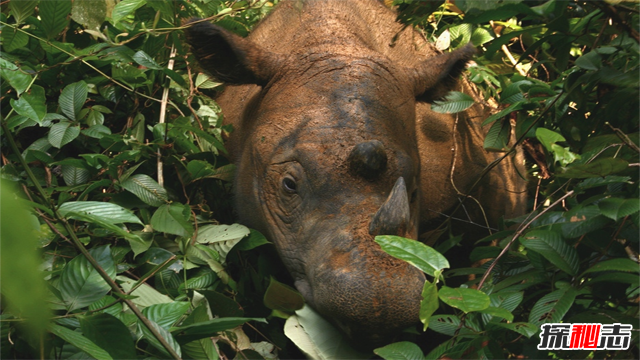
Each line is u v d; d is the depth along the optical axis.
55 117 3.80
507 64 5.46
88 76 4.24
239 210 4.05
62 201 3.46
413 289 2.74
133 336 2.62
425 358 2.63
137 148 3.88
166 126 3.86
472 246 4.69
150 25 4.30
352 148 3.34
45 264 3.00
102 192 3.75
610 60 3.56
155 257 3.38
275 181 3.59
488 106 5.13
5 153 3.79
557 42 3.63
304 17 4.41
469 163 4.68
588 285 3.07
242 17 5.07
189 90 4.40
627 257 3.16
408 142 3.73
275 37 4.56
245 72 3.98
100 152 4.03
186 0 4.42
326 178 3.31
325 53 3.93
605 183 3.15
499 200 4.83
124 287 3.01
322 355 3.15
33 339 2.33
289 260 3.53
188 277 3.46
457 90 4.73
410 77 4.07
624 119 3.58
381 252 2.86
